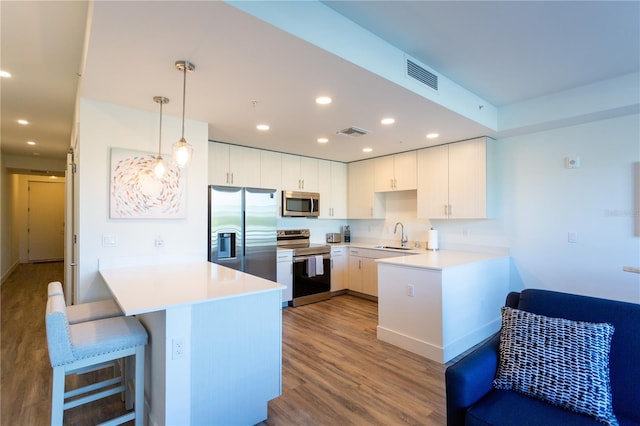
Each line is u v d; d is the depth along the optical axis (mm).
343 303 4805
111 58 1953
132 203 2816
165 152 3000
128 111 2803
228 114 3000
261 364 2039
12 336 3455
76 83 2902
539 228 3695
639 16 1981
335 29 1927
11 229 7340
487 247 4102
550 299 1843
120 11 1501
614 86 2902
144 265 2869
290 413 2133
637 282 3086
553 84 3029
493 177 4004
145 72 2141
